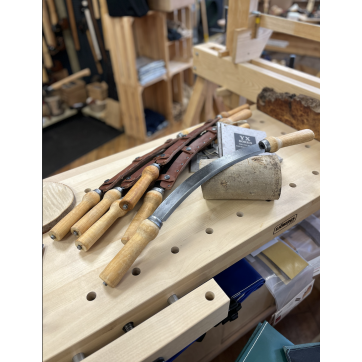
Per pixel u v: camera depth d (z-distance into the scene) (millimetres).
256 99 1262
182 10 2467
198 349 989
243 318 1053
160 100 2736
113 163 987
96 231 708
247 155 804
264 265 933
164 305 682
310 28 1032
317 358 772
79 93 2867
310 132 880
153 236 658
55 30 2549
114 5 1951
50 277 663
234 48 1228
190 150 892
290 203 837
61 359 564
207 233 762
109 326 595
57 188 858
